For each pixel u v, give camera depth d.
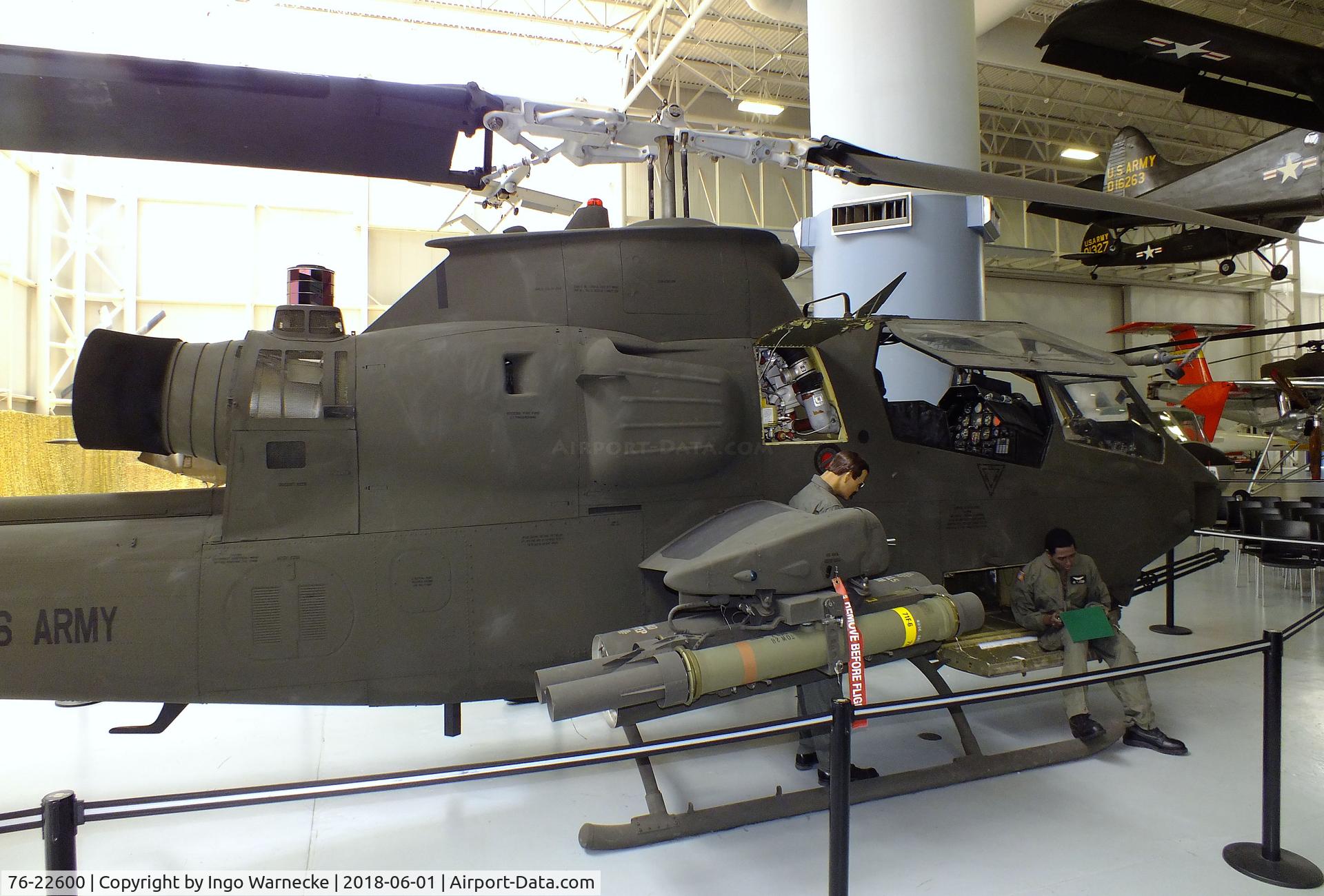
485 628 3.16
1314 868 2.73
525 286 3.47
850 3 6.96
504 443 3.19
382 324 3.41
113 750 3.93
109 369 3.12
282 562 3.01
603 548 3.34
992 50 12.30
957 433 4.68
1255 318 22.67
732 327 3.72
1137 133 12.75
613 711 2.72
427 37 12.80
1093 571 3.91
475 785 3.46
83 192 11.58
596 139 3.11
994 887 2.66
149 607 2.91
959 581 4.57
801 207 16.05
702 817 3.02
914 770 3.39
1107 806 3.24
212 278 12.37
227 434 3.12
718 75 14.37
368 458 3.13
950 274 7.00
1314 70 7.54
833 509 3.16
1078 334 20.64
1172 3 12.63
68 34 10.75
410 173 2.84
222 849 2.95
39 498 3.14
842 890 2.20
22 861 2.91
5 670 2.84
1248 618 6.64
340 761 3.77
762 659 2.84
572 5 12.39
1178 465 4.38
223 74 2.19
